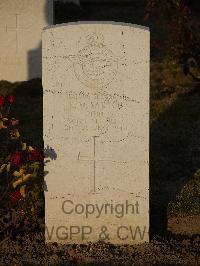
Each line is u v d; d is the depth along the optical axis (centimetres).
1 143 465
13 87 626
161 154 448
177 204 363
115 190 321
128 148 319
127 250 321
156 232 342
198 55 603
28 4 639
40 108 558
